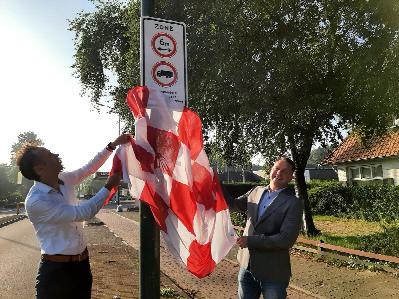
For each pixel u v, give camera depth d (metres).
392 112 11.37
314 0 11.93
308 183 28.56
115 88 21.20
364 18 10.62
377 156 22.25
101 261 10.86
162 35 3.76
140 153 3.36
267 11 12.11
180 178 3.40
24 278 9.23
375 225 16.73
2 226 24.22
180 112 3.54
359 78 10.73
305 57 12.01
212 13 12.04
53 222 3.14
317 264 9.61
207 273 3.46
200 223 3.39
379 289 7.24
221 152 15.16
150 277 3.42
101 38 21.69
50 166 3.24
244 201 4.16
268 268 3.69
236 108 12.91
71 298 3.26
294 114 12.32
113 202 54.97
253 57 12.34
